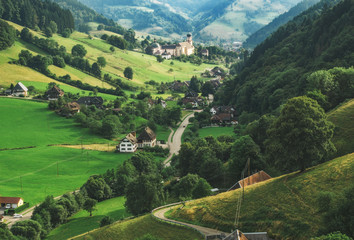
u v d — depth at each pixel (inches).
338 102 5216.5
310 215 2444.6
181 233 2807.6
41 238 4045.3
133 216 3826.3
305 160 3112.7
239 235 2127.2
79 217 4621.1
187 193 4436.5
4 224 3718.0
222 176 4815.5
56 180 5787.4
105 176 5590.6
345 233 2133.4
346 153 3644.2
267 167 4402.1
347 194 2343.8
